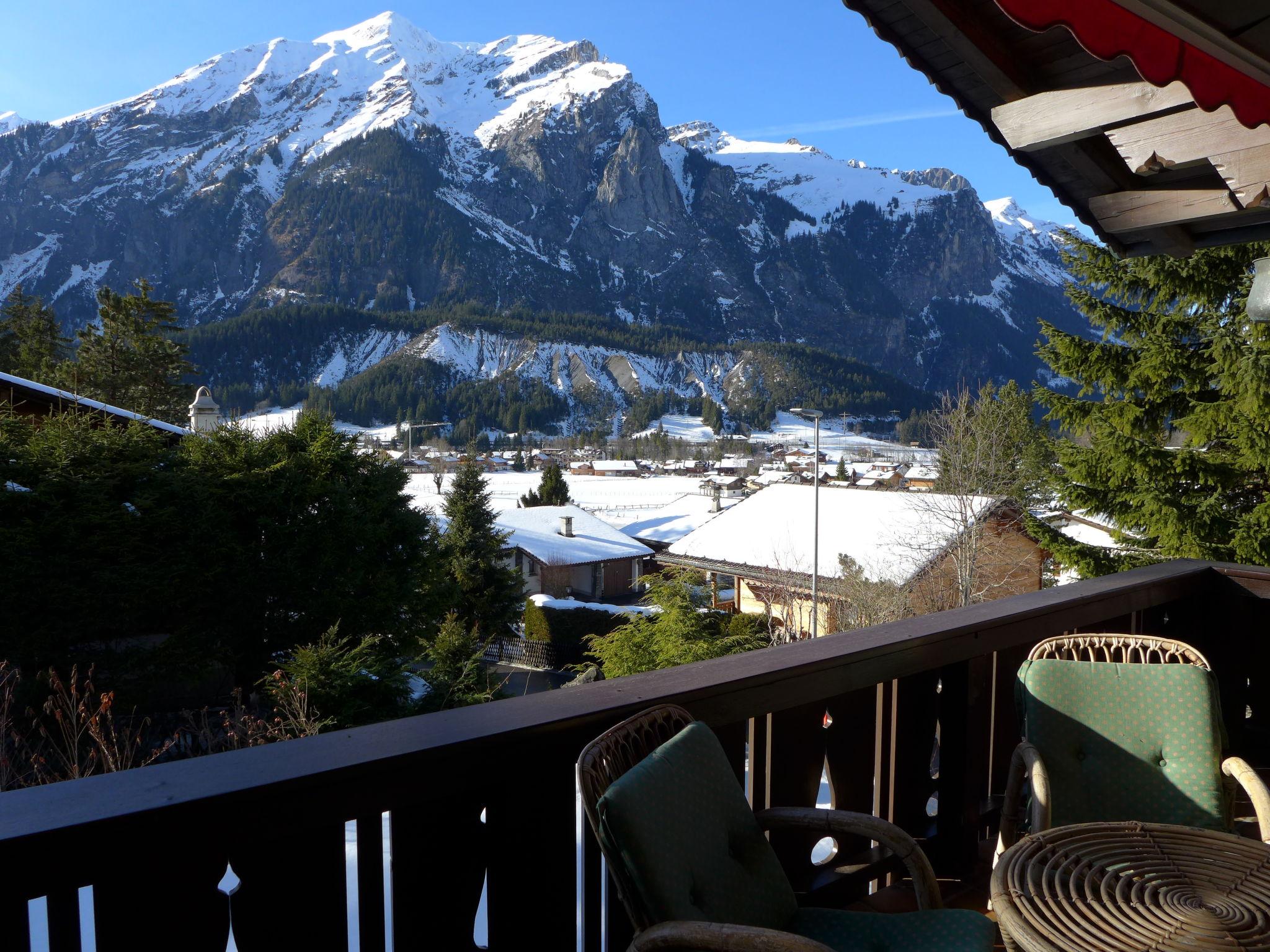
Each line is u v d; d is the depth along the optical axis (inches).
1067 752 96.2
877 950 67.2
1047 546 548.7
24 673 502.0
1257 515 465.4
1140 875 69.1
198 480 577.3
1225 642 152.3
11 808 46.3
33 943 52.7
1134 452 495.8
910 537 907.4
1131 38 66.1
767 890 67.4
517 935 65.5
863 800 96.0
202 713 442.9
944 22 104.3
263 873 52.8
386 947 59.1
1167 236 139.6
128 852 46.9
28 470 525.3
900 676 94.9
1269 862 71.3
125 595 519.2
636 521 2096.5
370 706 466.6
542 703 68.2
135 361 1315.2
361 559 624.7
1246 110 73.4
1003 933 66.2
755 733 85.3
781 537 1055.6
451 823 61.6
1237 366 444.5
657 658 624.4
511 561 1620.3
